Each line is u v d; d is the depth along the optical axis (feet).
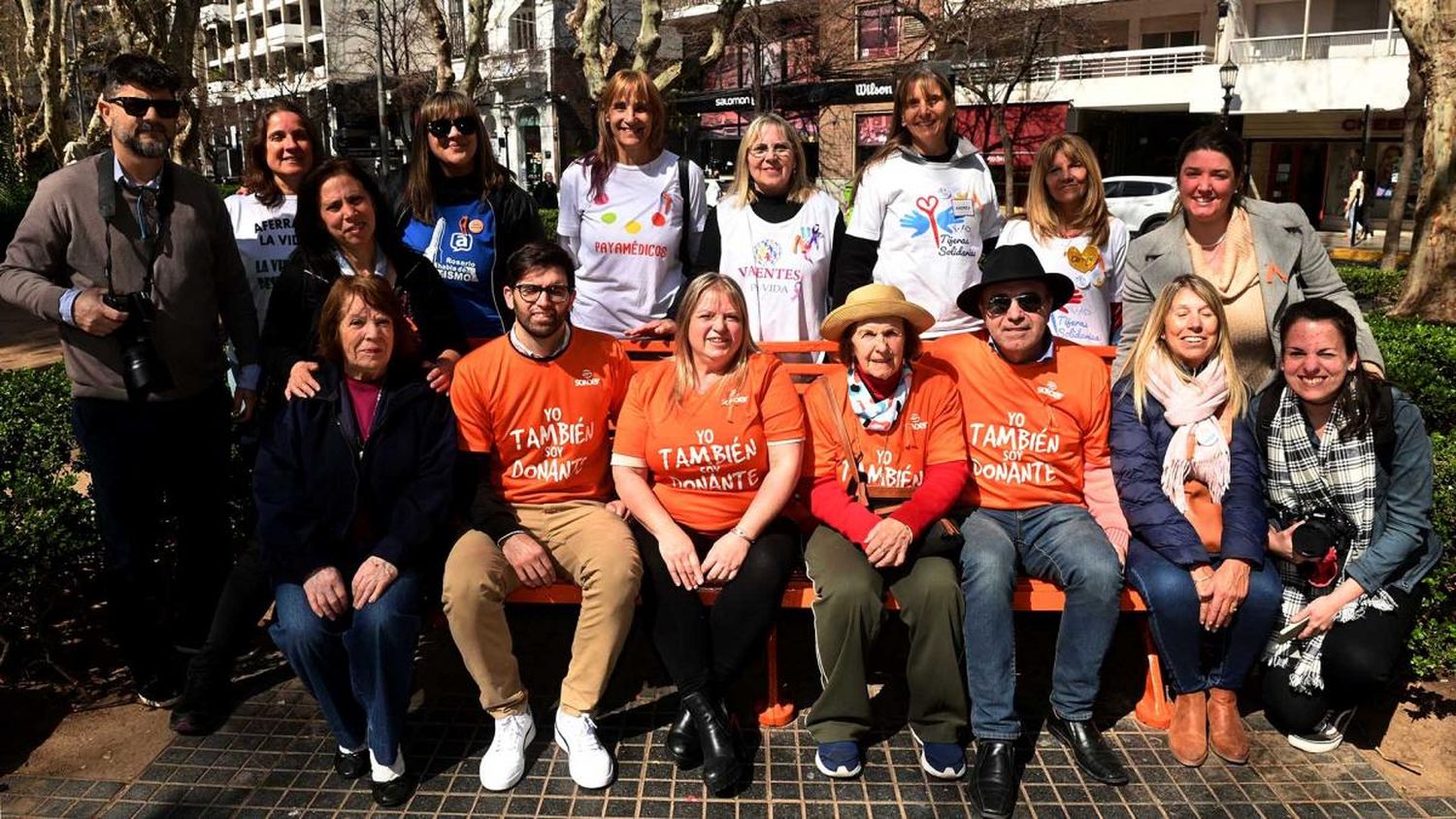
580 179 13.88
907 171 13.32
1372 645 9.69
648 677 11.82
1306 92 82.33
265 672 11.97
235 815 9.32
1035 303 10.41
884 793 9.62
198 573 11.65
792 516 11.10
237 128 140.46
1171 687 10.63
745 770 9.88
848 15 95.55
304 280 11.06
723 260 13.44
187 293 10.79
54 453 12.74
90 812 9.37
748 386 10.44
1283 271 11.66
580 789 9.69
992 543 10.09
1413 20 29.60
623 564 9.91
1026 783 9.75
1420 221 30.42
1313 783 9.71
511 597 10.37
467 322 13.08
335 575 9.69
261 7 182.60
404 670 9.50
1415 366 15.25
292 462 9.98
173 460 11.10
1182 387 10.71
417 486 10.18
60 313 9.92
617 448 10.66
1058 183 12.66
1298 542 10.01
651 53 44.45
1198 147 11.42
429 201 12.80
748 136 13.15
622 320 13.91
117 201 10.41
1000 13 78.28
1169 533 10.18
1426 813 9.25
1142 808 9.35
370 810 9.38
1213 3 90.48
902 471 10.68
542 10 121.08
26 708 11.20
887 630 13.02
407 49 103.45
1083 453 10.97
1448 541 10.77
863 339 10.36
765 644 10.55
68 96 74.18
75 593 12.91
